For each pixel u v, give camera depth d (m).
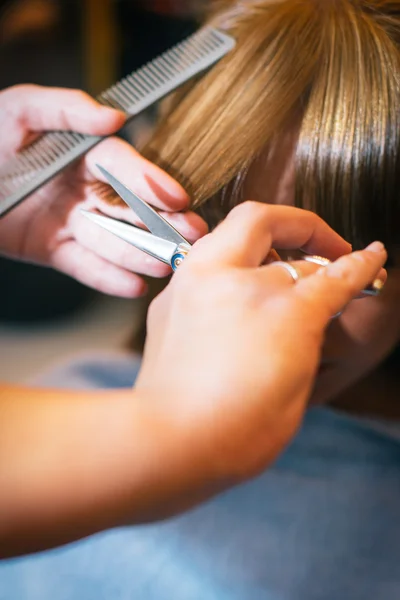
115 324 1.55
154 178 0.45
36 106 0.51
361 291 0.31
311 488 0.66
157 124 0.54
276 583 0.62
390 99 0.45
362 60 0.46
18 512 0.26
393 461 0.68
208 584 0.62
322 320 0.28
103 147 0.49
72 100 0.50
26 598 0.65
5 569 0.66
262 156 0.47
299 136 0.46
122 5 1.29
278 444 0.27
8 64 1.20
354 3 0.50
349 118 0.45
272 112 0.46
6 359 1.45
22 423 0.27
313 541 0.63
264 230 0.31
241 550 0.63
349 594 0.61
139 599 0.64
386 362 0.74
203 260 0.30
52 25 1.21
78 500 0.26
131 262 0.49
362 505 0.65
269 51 0.48
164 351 0.28
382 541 0.63
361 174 0.45
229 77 0.48
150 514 0.27
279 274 0.30
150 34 1.33
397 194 0.46
